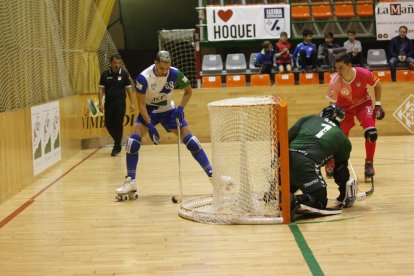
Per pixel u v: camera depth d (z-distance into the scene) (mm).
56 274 5039
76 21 14383
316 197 6680
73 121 13477
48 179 10273
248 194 6668
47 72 11945
